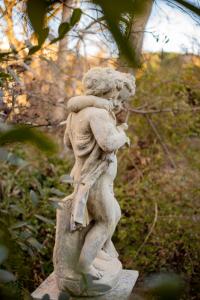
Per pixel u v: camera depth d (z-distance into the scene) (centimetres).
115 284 243
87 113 223
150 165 504
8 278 73
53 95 439
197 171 493
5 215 177
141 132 543
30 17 32
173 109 496
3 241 43
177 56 524
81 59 446
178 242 442
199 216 454
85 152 225
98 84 224
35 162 448
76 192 226
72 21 44
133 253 431
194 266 433
